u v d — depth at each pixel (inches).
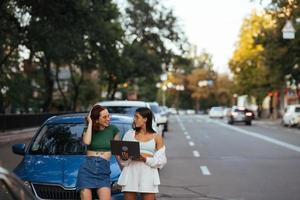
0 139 985.5
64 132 364.8
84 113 405.7
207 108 5241.1
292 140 1119.6
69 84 2393.0
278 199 428.8
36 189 308.7
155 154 277.9
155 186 278.1
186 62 2470.5
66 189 304.3
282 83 2317.9
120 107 633.6
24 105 1865.2
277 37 1734.7
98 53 1473.9
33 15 987.9
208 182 518.3
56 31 1008.9
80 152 342.3
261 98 2790.4
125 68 2082.9
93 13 1029.2
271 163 682.8
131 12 2310.5
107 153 280.5
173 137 1218.6
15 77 1641.2
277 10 1333.7
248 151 852.6
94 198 291.9
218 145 976.3
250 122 2044.8
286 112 1898.4
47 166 322.3
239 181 525.7
